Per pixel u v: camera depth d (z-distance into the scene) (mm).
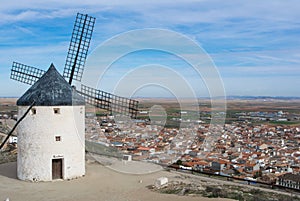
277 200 15875
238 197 15891
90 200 15820
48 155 18875
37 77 24094
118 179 19781
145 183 19047
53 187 17906
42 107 18750
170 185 18609
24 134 19062
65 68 23625
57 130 19016
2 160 25031
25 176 19094
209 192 16922
